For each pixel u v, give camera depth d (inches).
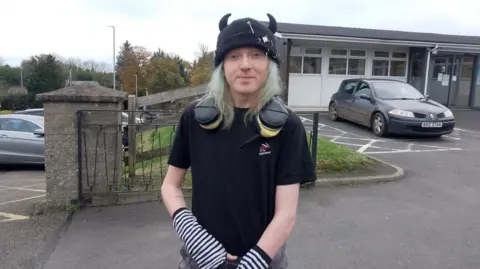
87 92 166.2
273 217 52.9
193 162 55.3
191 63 2268.7
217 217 53.2
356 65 602.5
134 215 159.9
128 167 203.2
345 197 185.6
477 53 621.3
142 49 2245.3
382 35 605.9
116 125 169.8
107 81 2581.2
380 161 254.2
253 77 51.2
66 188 168.2
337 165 228.2
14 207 171.6
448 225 152.8
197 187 54.7
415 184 209.9
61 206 167.8
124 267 117.3
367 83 399.9
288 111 53.5
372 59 607.5
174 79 2090.3
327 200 180.9
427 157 278.7
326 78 593.0
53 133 164.7
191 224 53.0
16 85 2180.1
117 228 146.7
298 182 52.7
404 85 398.9
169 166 60.0
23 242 133.6
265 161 51.6
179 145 58.3
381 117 357.7
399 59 617.6
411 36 644.1
